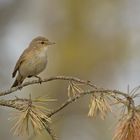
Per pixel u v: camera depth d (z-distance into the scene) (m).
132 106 5.74
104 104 5.96
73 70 19.05
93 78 19.05
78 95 6.05
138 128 5.59
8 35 20.77
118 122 5.66
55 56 19.20
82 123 17.28
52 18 20.09
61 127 17.05
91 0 19.88
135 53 19.39
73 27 19.80
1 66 18.78
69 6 19.86
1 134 16.31
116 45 19.52
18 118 5.84
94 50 19.41
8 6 20.89
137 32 19.66
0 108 16.38
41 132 5.91
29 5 20.86
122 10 19.92
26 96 17.36
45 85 18.19
